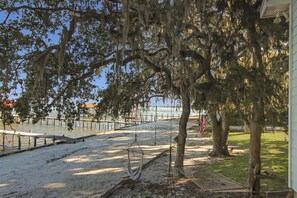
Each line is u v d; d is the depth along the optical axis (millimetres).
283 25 6027
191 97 7062
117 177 8750
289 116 4398
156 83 10102
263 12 4973
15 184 8602
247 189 5832
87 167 10695
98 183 8164
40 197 7105
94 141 19562
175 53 5656
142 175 8516
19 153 15289
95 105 8734
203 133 20625
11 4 6105
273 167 8867
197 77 7215
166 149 14453
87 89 8039
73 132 31016
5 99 6574
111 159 12156
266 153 11516
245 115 6414
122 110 9477
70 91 7246
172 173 8359
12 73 6293
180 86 7629
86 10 6082
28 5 6230
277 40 6664
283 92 6859
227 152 11844
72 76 7035
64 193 7336
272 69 7414
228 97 6648
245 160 10617
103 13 5828
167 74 7812
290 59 4387
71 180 8734
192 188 6949
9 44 5992
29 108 6934
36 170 10656
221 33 6953
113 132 25891
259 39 6430
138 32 5719
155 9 5160
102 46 7320
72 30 5727
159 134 23516
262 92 5984
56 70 6465
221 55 6941
